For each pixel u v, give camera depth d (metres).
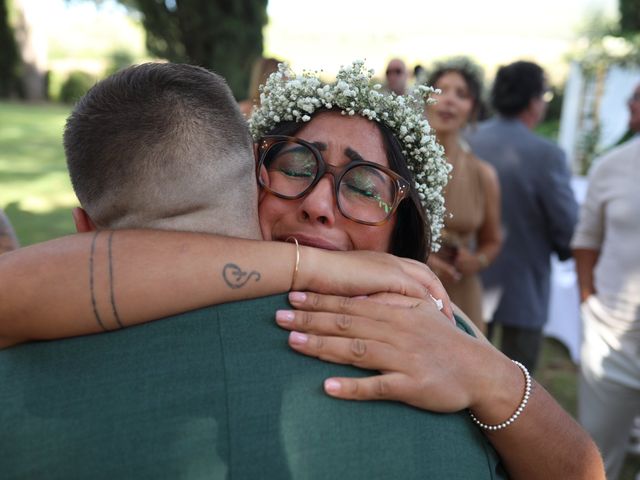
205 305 0.95
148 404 0.89
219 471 0.88
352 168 1.24
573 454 1.06
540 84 3.72
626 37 8.98
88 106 0.97
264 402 0.91
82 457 0.87
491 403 1.00
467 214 3.14
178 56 9.05
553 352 5.21
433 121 3.16
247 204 1.03
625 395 2.82
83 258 0.93
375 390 0.93
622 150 2.81
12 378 0.92
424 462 0.93
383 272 1.06
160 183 0.96
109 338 0.93
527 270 3.69
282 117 1.36
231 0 9.02
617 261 2.79
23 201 8.75
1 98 23.67
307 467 0.89
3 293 0.91
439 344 0.99
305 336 0.95
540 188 3.59
